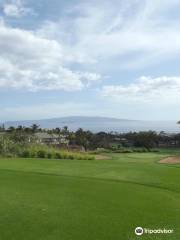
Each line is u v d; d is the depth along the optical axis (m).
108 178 14.38
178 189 12.14
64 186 12.34
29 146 27.44
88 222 8.13
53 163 19.42
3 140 26.48
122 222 8.20
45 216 8.49
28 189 11.64
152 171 16.59
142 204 9.89
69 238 7.12
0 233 7.30
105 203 9.91
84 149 39.56
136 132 52.03
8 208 9.13
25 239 7.00
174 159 25.55
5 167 17.09
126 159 26.92
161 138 48.06
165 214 8.91
